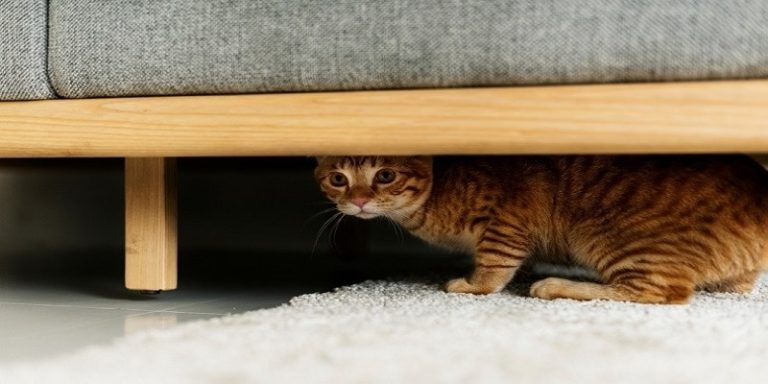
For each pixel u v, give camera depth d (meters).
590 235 1.33
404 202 1.46
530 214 1.38
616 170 1.32
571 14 1.05
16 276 1.77
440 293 1.33
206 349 0.86
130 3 1.21
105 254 2.29
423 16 1.10
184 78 1.20
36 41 1.25
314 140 1.16
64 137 1.26
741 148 1.02
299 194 2.41
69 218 2.56
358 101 1.13
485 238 1.40
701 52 1.01
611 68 1.04
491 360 0.81
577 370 0.77
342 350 0.85
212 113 1.19
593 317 1.05
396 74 1.12
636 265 1.28
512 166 1.39
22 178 2.55
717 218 1.25
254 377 0.75
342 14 1.12
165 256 1.37
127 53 1.22
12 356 0.92
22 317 1.22
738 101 1.01
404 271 1.81
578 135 1.06
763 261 1.29
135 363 0.81
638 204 1.29
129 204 1.37
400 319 1.03
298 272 1.86
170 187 1.38
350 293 1.29
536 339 0.91
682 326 1.00
